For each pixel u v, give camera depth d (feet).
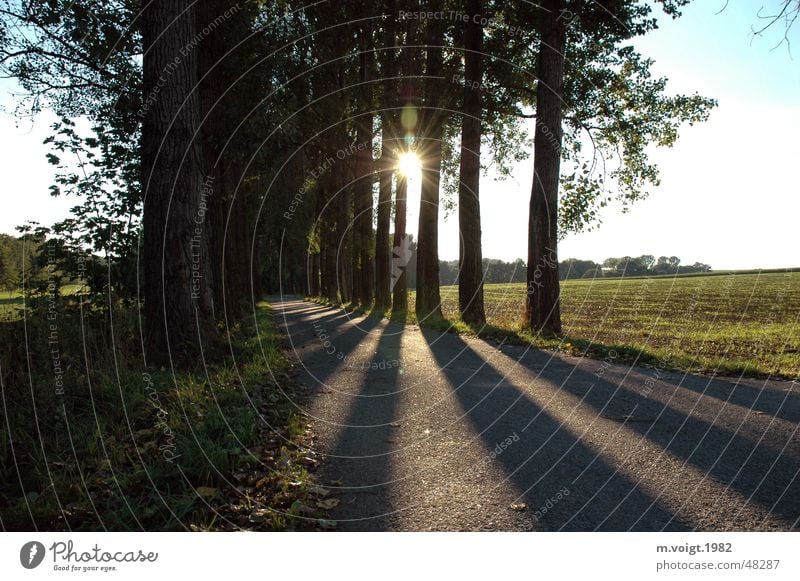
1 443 13.23
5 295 27.50
